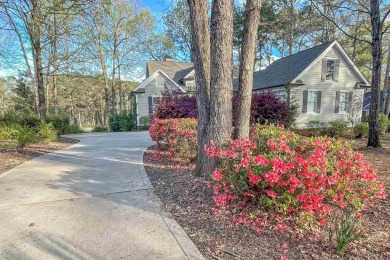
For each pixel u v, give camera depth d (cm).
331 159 253
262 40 1941
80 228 258
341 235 211
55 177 455
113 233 247
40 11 955
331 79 1396
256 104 693
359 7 880
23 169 518
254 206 281
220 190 293
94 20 1039
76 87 2305
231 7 376
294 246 219
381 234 238
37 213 296
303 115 1366
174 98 893
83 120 4319
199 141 416
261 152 282
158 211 301
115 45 2089
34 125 1134
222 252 212
